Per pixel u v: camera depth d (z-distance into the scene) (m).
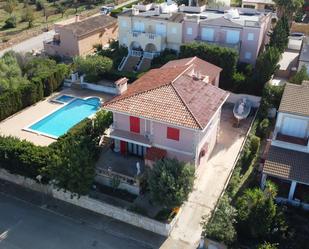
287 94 37.44
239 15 67.19
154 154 37.12
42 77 55.31
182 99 36.84
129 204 35.12
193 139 35.66
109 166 39.34
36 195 37.62
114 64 64.88
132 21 66.88
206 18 65.00
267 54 51.22
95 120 41.62
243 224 30.20
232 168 40.03
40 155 36.44
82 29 71.31
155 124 36.59
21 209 35.84
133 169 38.91
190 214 34.53
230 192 34.94
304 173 33.69
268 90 48.25
